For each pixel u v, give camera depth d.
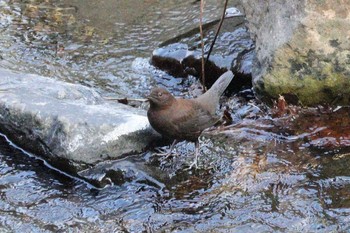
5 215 9.61
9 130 11.08
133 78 13.95
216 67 13.22
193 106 10.57
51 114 10.57
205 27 14.31
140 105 12.72
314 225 9.18
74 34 15.81
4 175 10.45
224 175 10.30
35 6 17.12
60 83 11.93
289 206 9.57
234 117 12.05
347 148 10.82
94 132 10.36
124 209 9.68
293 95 11.84
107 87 13.58
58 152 10.34
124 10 16.94
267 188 9.98
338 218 9.27
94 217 9.54
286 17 11.56
